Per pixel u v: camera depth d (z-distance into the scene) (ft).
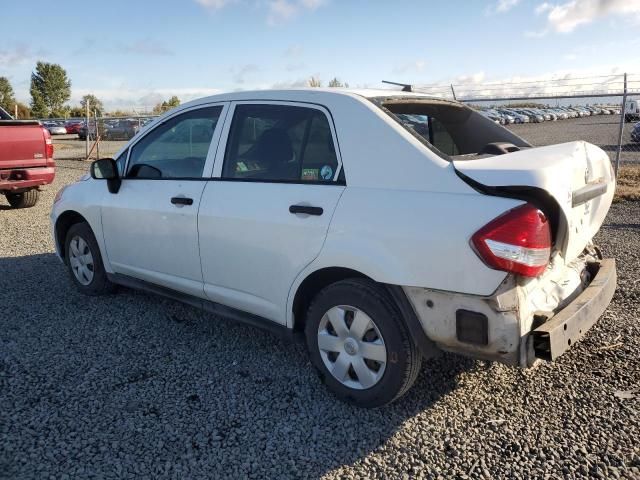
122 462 9.03
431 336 9.36
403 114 11.87
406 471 8.80
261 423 10.15
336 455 9.23
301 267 10.66
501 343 8.66
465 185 8.96
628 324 14.01
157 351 13.21
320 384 11.56
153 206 13.69
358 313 10.07
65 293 17.42
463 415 10.31
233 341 13.78
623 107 35.58
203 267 12.71
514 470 8.76
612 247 21.57
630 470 8.68
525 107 186.60
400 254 9.30
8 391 11.27
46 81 250.16
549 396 10.86
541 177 8.43
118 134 98.68
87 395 11.13
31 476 8.66
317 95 11.19
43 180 30.91
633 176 39.01
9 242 24.61
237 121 12.37
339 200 10.12
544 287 9.67
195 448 9.41
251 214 11.37
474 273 8.63
